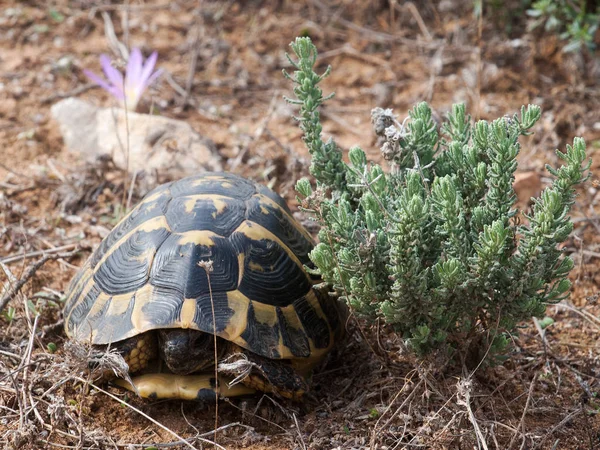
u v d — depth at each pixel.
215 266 3.14
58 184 5.15
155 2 7.34
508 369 3.56
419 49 6.76
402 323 3.06
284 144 5.61
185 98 6.09
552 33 6.36
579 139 2.78
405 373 3.35
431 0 7.11
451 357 3.16
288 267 3.31
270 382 3.05
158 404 3.26
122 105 5.84
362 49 6.80
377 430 3.00
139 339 3.09
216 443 3.00
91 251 4.50
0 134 5.66
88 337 3.10
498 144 2.90
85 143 5.52
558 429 3.15
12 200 4.99
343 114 6.10
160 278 3.11
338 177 3.40
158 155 5.22
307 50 3.32
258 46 6.82
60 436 3.05
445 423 3.03
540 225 2.82
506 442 3.04
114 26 6.99
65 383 3.31
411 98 6.18
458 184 3.13
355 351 3.65
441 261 2.97
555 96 6.08
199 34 6.82
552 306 4.10
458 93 6.16
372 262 2.91
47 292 4.05
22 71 6.37
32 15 7.05
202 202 3.35
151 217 3.37
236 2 7.28
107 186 5.10
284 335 3.13
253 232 3.29
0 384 3.25
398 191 3.19
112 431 3.12
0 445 2.96
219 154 5.37
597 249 4.54
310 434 3.11
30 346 3.31
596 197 5.07
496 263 2.85
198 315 3.00
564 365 3.64
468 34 6.72
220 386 3.14
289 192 4.91
